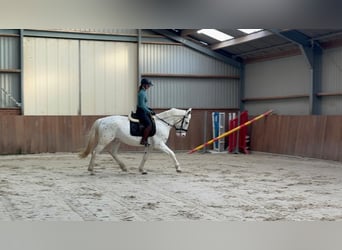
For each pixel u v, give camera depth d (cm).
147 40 1499
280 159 1245
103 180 810
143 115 848
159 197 641
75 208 562
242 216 517
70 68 1428
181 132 887
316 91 1298
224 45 1495
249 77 1599
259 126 1440
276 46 1412
